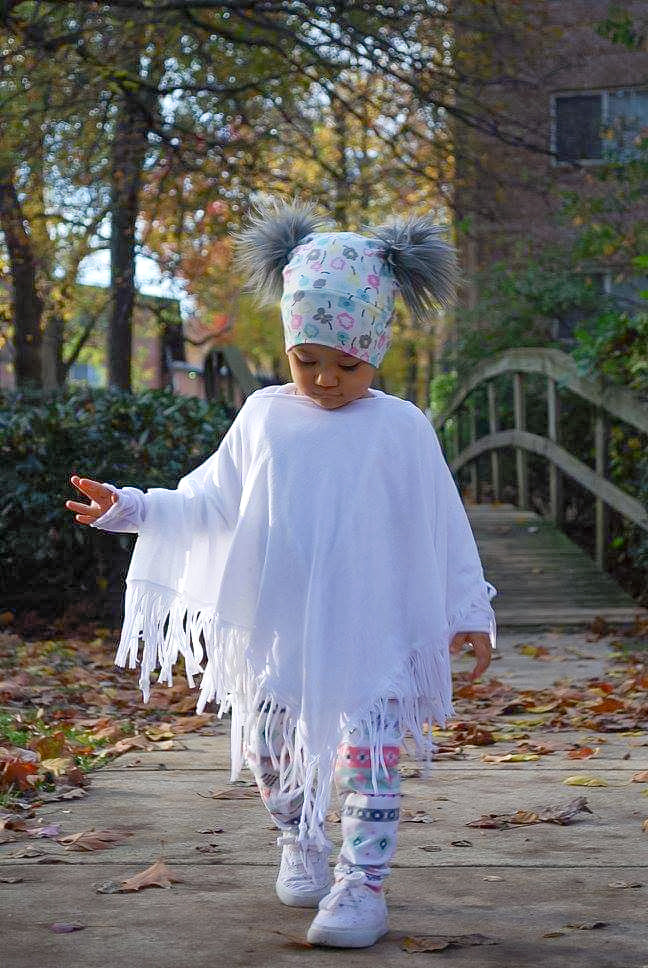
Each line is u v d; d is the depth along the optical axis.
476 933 2.58
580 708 5.53
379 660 2.64
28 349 14.41
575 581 9.37
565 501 11.95
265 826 3.52
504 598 8.95
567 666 6.89
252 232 3.02
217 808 3.75
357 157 13.86
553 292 13.85
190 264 14.86
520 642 7.84
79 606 8.56
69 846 3.28
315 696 2.60
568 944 2.51
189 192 13.05
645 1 12.36
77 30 9.80
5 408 9.02
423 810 3.72
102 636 8.02
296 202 3.06
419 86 11.10
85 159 11.46
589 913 2.72
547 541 10.52
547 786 4.04
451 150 12.28
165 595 2.87
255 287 3.04
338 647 2.62
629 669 6.53
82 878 3.00
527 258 14.29
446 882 2.97
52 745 4.44
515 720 5.37
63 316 16.34
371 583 2.68
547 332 14.42
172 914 2.71
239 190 11.94
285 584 2.68
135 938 2.55
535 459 13.10
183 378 35.81
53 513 8.08
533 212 14.52
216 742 4.94
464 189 12.85
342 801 2.66
